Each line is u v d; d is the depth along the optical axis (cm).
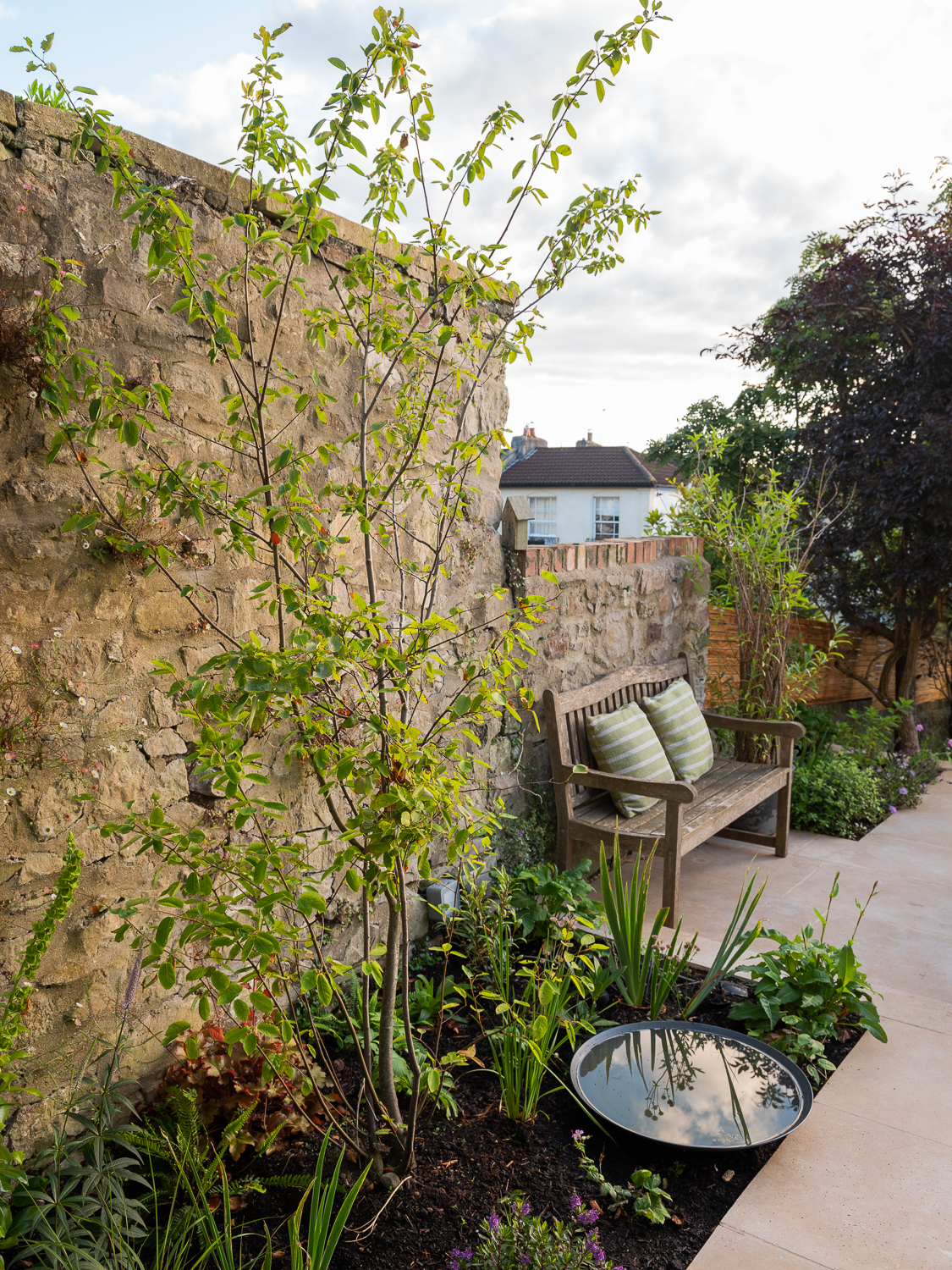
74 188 204
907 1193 215
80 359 191
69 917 212
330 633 173
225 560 250
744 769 480
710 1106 236
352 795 298
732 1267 189
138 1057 228
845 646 735
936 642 739
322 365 282
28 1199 182
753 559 543
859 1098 256
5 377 192
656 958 306
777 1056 260
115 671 221
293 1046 234
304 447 278
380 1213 197
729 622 642
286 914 267
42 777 204
